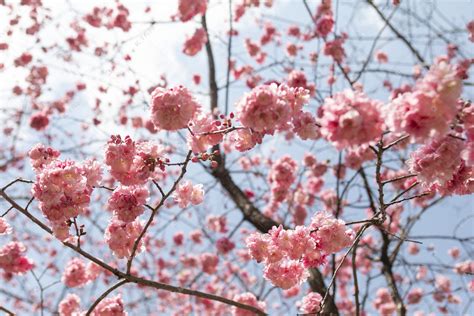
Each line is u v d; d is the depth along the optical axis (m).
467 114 2.35
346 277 8.20
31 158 3.28
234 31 7.93
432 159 2.53
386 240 5.84
